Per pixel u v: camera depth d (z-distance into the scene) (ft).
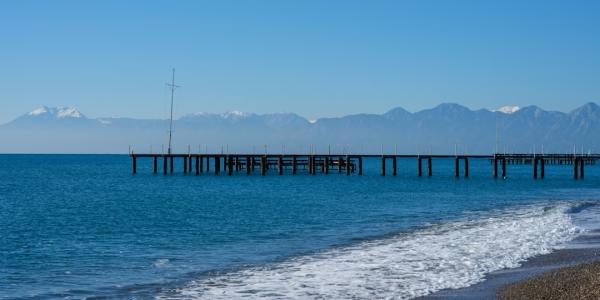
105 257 82.99
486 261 69.00
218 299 54.60
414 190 237.04
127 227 119.75
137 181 305.12
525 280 56.75
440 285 57.11
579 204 152.66
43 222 131.13
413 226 113.50
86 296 59.06
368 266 68.18
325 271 66.23
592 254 71.72
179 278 66.64
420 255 74.64
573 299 47.70
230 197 203.00
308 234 105.19
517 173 443.32
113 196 212.64
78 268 74.74
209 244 94.73
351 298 53.21
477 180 316.60
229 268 72.18
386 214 140.97
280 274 65.57
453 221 121.19
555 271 59.36
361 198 195.52
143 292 59.77
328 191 232.12
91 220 134.31
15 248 92.43
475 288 55.31
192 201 187.32
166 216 141.59
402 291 55.16
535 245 79.77
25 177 373.61
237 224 122.93
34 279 68.13
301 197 201.26
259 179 314.76
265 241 97.09
